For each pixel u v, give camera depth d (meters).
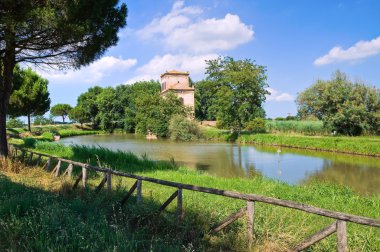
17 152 16.88
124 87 86.75
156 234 5.29
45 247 4.18
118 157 17.75
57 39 11.74
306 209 4.21
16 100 43.28
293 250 4.44
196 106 80.56
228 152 29.36
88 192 8.02
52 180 10.06
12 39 11.09
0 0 9.72
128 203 7.10
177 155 26.80
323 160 24.17
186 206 6.21
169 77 71.38
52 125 81.62
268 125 48.31
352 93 38.50
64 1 10.48
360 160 24.33
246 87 47.59
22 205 5.82
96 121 81.38
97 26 12.41
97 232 4.61
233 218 5.18
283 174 18.31
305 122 44.84
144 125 59.38
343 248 3.90
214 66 49.56
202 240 5.16
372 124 37.94
